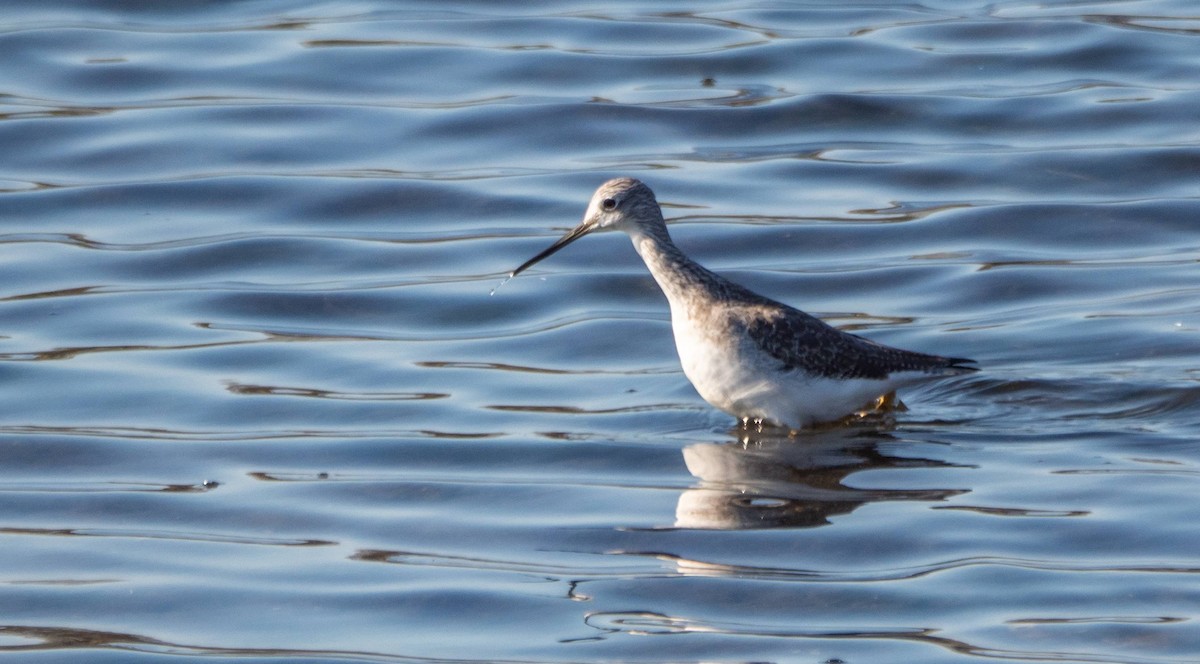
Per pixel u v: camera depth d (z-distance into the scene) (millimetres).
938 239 19516
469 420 14945
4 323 17391
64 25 25578
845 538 12141
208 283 18625
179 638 10930
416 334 17344
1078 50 24453
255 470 13930
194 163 21734
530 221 20219
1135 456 13562
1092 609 10922
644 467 13773
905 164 21359
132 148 21984
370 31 25766
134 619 11234
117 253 19312
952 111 22812
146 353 16672
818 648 10516
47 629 11070
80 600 11492
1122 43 24578
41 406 15359
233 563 12102
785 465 13695
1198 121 22297
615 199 14828
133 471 13938
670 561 11875
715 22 25984
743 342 14219
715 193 20797
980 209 20172
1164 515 12320
